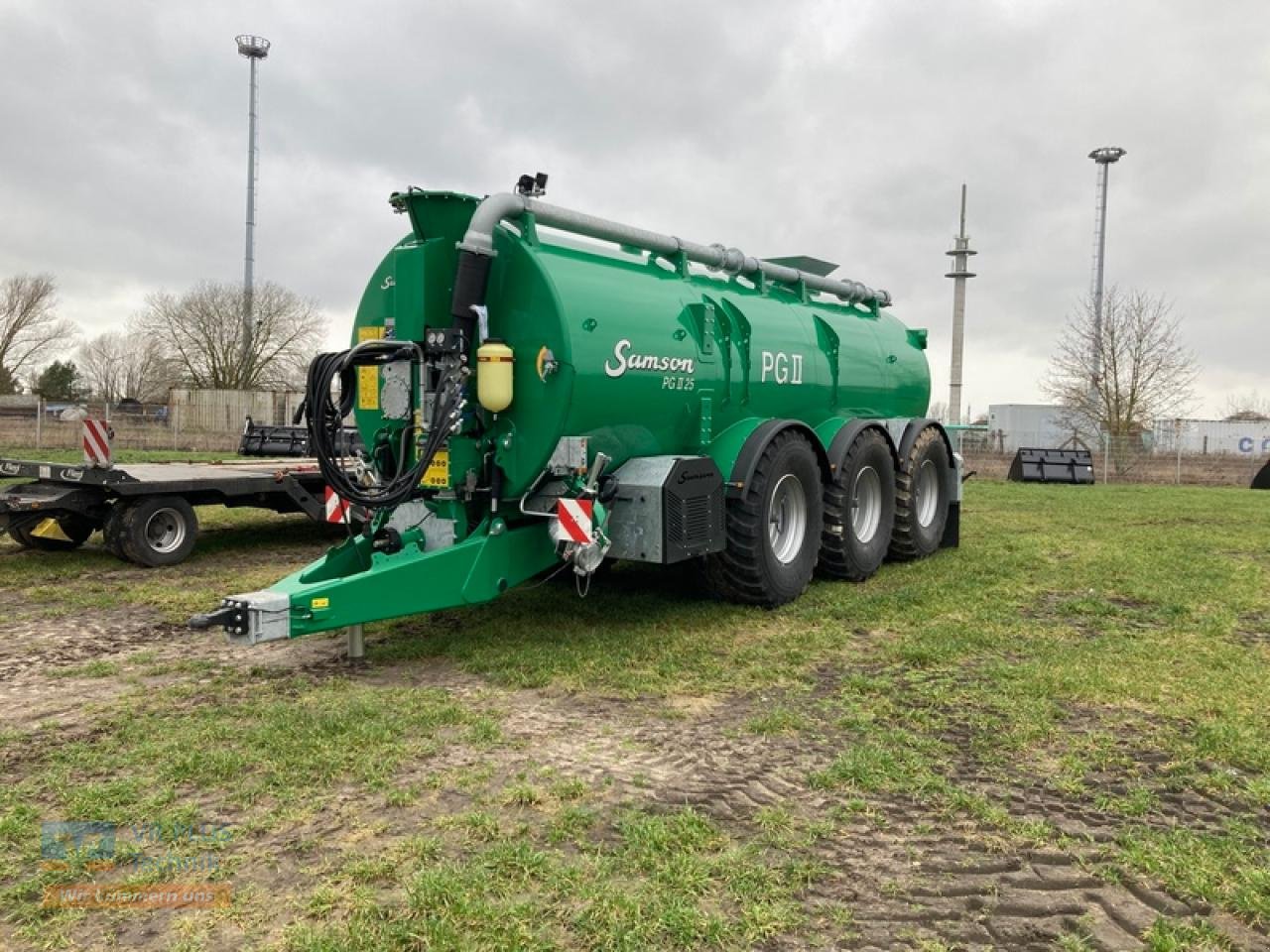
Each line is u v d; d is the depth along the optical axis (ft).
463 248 17.49
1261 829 11.27
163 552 28.73
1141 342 99.45
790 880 10.01
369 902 9.46
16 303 160.45
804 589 23.54
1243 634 20.59
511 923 9.11
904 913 9.43
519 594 24.03
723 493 20.98
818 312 27.66
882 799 12.03
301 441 54.90
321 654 18.84
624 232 20.92
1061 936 9.04
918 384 32.60
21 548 31.99
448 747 13.74
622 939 8.84
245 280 117.70
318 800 11.88
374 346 17.70
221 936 9.02
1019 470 78.28
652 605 22.80
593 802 11.84
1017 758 13.44
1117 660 18.17
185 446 97.96
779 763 13.24
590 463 18.90
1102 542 34.42
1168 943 8.86
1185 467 86.94
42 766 13.10
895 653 18.53
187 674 17.52
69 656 18.81
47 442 94.32
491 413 18.43
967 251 125.29
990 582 26.13
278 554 31.32
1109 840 10.98
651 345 19.94
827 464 24.43
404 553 18.52
